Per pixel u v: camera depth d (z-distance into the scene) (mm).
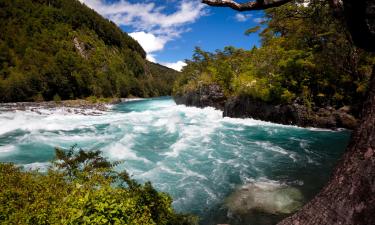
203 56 60906
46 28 114875
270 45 29875
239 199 9070
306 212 2186
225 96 34656
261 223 7586
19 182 6090
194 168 12656
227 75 36188
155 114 34219
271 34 34969
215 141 17781
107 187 5375
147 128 22609
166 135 19812
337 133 18859
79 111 37719
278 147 15938
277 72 24891
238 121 25562
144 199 5352
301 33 24594
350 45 20953
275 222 7574
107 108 46281
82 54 113625
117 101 69188
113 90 88875
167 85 134000
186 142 17594
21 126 23500
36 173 6992
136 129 22203
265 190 9656
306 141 17125
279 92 23109
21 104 47781
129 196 5262
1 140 18484
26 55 85188
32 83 60562
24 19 110250
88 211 4477
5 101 55812
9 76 69000
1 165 6953
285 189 9664
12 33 96312
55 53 96312
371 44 2104
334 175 2082
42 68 71375
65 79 67438
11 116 29812
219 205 8891
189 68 63062
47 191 5590
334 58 22016
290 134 19188
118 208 4598
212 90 36906
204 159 14023
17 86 57562
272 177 11164
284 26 27375
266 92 23781
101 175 6625
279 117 23188
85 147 16500
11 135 20125
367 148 1854
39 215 4582
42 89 62094
